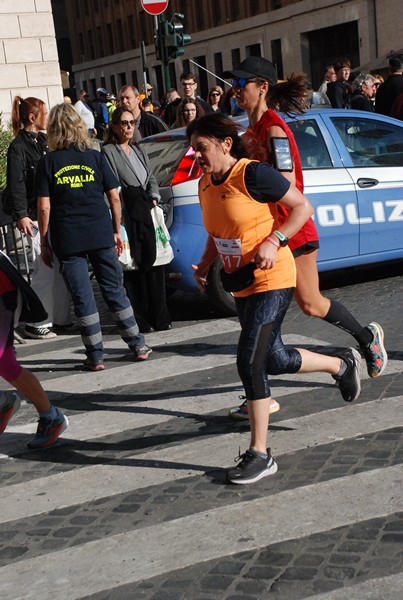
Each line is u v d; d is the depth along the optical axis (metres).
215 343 7.59
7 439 5.68
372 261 9.10
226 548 3.95
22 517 4.51
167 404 6.07
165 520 4.29
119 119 7.83
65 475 5.00
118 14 67.88
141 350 7.28
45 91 18.16
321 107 9.63
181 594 3.62
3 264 5.12
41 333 8.40
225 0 54.72
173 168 8.45
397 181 9.17
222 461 4.95
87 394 6.50
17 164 8.22
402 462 4.67
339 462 4.75
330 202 8.77
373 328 5.63
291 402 5.79
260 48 52.41
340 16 45.38
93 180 6.94
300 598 3.50
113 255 7.09
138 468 4.98
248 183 4.48
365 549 3.81
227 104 12.19
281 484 4.55
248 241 4.55
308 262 5.42
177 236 8.28
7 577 3.91
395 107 12.63
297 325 7.82
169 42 17.17
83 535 4.24
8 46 17.78
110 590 3.72
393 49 42.72
